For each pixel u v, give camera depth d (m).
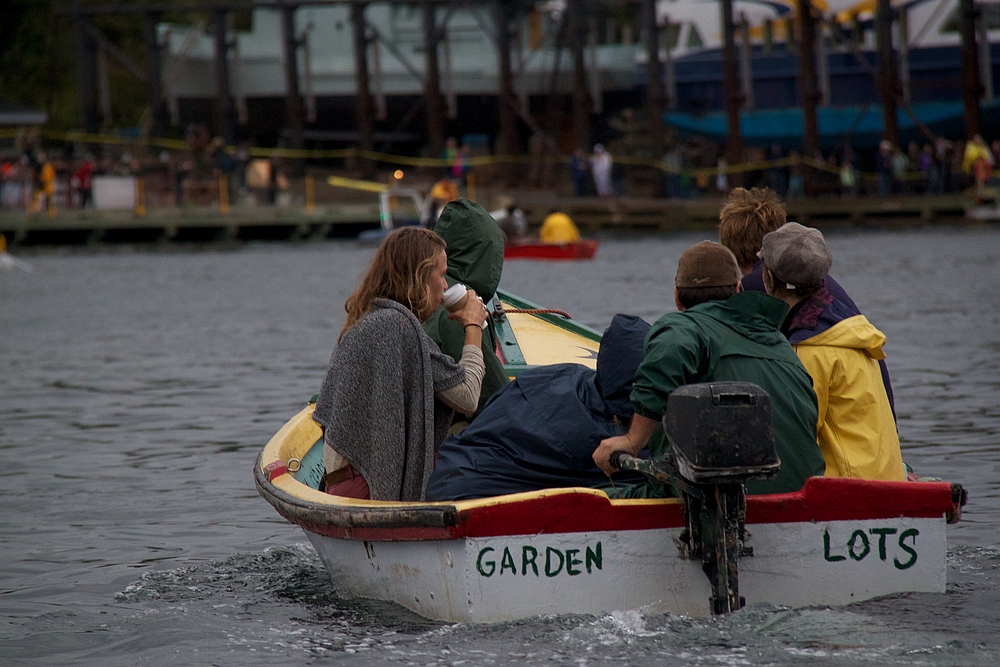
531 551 15.43
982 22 137.00
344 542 17.55
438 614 16.17
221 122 147.00
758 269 18.25
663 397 15.28
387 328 17.45
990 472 26.83
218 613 18.38
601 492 15.46
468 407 17.88
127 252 124.75
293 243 134.38
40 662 16.53
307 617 17.84
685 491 14.86
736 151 132.25
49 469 29.92
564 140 157.62
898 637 14.90
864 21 143.00
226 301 72.94
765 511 15.68
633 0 139.12
